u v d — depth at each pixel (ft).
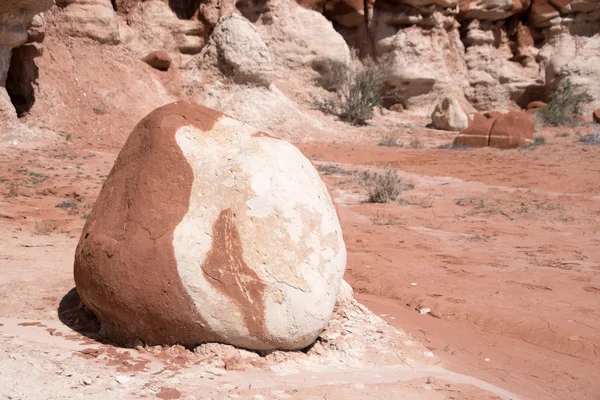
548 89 121.90
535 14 123.34
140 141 16.63
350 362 16.19
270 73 82.07
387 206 44.65
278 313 15.10
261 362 15.14
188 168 15.94
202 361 14.84
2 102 57.77
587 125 99.66
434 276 26.96
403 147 76.28
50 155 55.16
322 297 15.62
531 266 29.04
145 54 83.87
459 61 120.26
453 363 17.40
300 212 16.03
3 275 21.62
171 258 14.93
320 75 95.14
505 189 50.98
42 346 14.75
